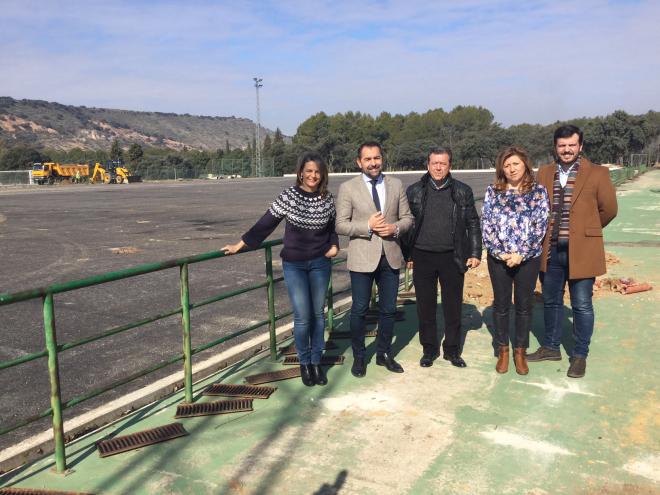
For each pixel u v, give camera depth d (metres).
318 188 4.17
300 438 3.48
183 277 3.93
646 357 4.78
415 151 96.19
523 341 4.45
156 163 90.38
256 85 81.75
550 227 4.39
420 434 3.50
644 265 9.02
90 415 4.14
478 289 7.45
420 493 2.88
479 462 3.15
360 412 3.84
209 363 5.14
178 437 3.53
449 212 4.48
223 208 25.83
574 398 3.99
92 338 3.30
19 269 10.87
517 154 4.17
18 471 3.21
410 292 7.24
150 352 5.76
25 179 60.59
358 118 117.75
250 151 103.56
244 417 3.81
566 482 2.95
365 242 4.34
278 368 4.82
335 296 8.00
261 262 11.24
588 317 4.35
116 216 22.48
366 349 5.20
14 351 5.84
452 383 4.31
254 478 3.04
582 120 96.94
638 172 49.41
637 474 3.02
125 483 3.02
